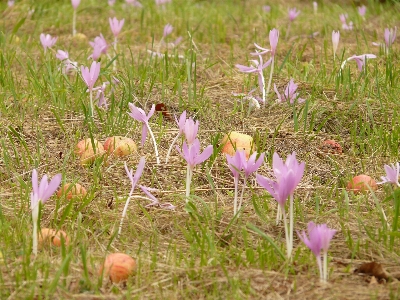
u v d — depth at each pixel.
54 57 13.02
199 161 7.05
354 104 9.78
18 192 7.64
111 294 5.63
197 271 5.96
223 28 15.39
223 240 6.58
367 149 9.05
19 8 17.12
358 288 5.67
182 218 7.11
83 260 5.73
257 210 6.82
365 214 7.25
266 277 5.84
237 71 12.33
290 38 15.09
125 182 7.91
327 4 19.38
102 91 9.87
